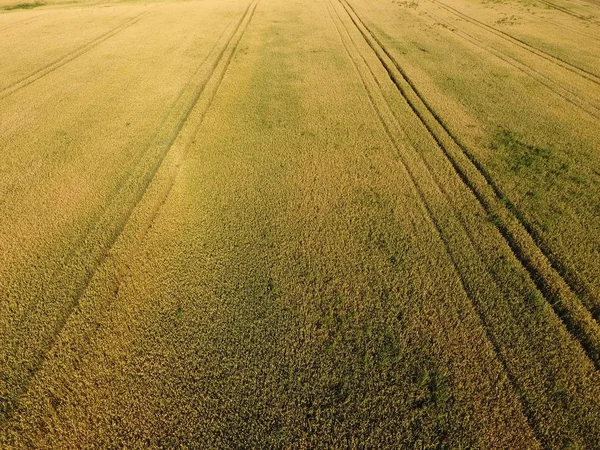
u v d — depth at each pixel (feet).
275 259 26.07
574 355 20.13
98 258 26.61
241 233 28.22
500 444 16.94
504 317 22.00
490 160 34.99
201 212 30.35
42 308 23.34
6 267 25.95
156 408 18.52
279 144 39.04
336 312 22.61
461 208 29.96
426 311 22.41
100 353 20.86
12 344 21.47
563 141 37.76
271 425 17.79
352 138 39.75
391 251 26.40
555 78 52.29
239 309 22.90
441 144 38.11
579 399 18.34
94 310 23.08
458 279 24.29
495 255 25.89
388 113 44.50
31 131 41.88
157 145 39.11
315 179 33.81
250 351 20.74
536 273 24.50
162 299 23.66
